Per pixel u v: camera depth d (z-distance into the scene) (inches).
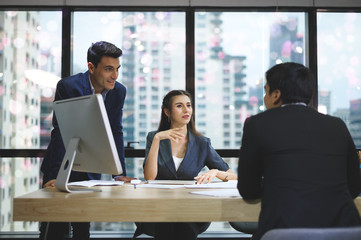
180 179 90.1
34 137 149.6
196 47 153.0
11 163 147.6
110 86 83.8
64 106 68.2
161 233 70.2
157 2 150.6
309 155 49.8
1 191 147.6
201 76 152.7
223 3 151.4
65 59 149.3
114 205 54.6
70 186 71.3
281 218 47.3
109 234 147.9
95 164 64.9
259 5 151.9
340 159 51.1
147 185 70.6
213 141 152.2
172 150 93.0
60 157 80.9
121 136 90.7
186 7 151.0
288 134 51.0
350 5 152.8
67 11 149.6
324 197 47.8
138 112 150.4
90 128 62.4
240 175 53.6
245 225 89.3
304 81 54.4
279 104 56.1
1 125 149.4
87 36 151.4
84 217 54.7
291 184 48.4
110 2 150.2
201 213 54.4
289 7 152.3
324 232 43.6
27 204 54.8
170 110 93.9
